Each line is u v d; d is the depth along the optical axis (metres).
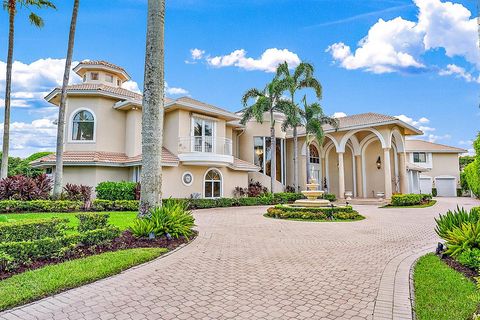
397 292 4.75
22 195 13.92
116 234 7.62
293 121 23.69
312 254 7.27
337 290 4.83
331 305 4.25
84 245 6.89
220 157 20.80
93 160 18.61
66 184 17.11
